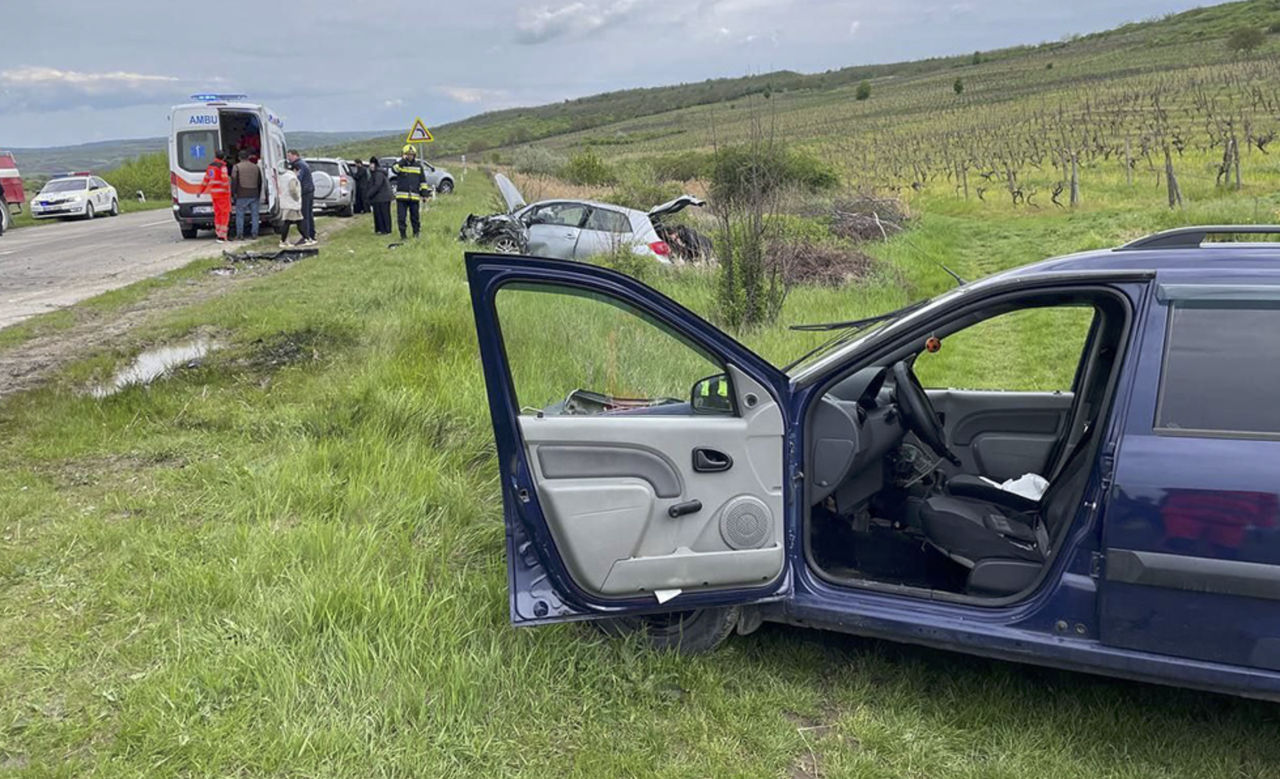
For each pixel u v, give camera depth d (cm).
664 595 299
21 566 376
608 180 3228
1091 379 348
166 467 504
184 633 321
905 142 4669
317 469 478
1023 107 5706
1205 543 251
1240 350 261
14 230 2447
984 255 1669
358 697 287
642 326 303
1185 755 275
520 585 302
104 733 273
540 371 298
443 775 259
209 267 1357
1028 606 281
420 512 428
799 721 296
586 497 294
